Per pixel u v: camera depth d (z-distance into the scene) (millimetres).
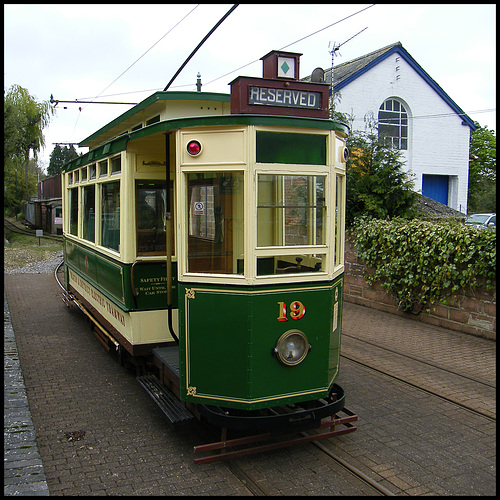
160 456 4344
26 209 47094
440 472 4133
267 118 3945
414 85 20188
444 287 8484
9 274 16062
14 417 5070
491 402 5555
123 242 5688
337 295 4512
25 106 29734
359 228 10367
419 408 5422
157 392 4965
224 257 4098
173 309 5789
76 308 10758
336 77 19641
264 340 4016
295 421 4082
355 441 4668
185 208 4168
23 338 8367
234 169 3975
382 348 7566
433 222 9070
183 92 5379
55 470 4094
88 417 5176
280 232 4098
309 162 4133
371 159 11289
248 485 3893
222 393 4102
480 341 7891
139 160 5641
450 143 21188
